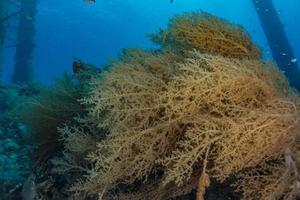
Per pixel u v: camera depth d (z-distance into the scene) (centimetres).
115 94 254
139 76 265
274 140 212
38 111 447
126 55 327
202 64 248
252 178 235
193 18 303
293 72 1606
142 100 258
